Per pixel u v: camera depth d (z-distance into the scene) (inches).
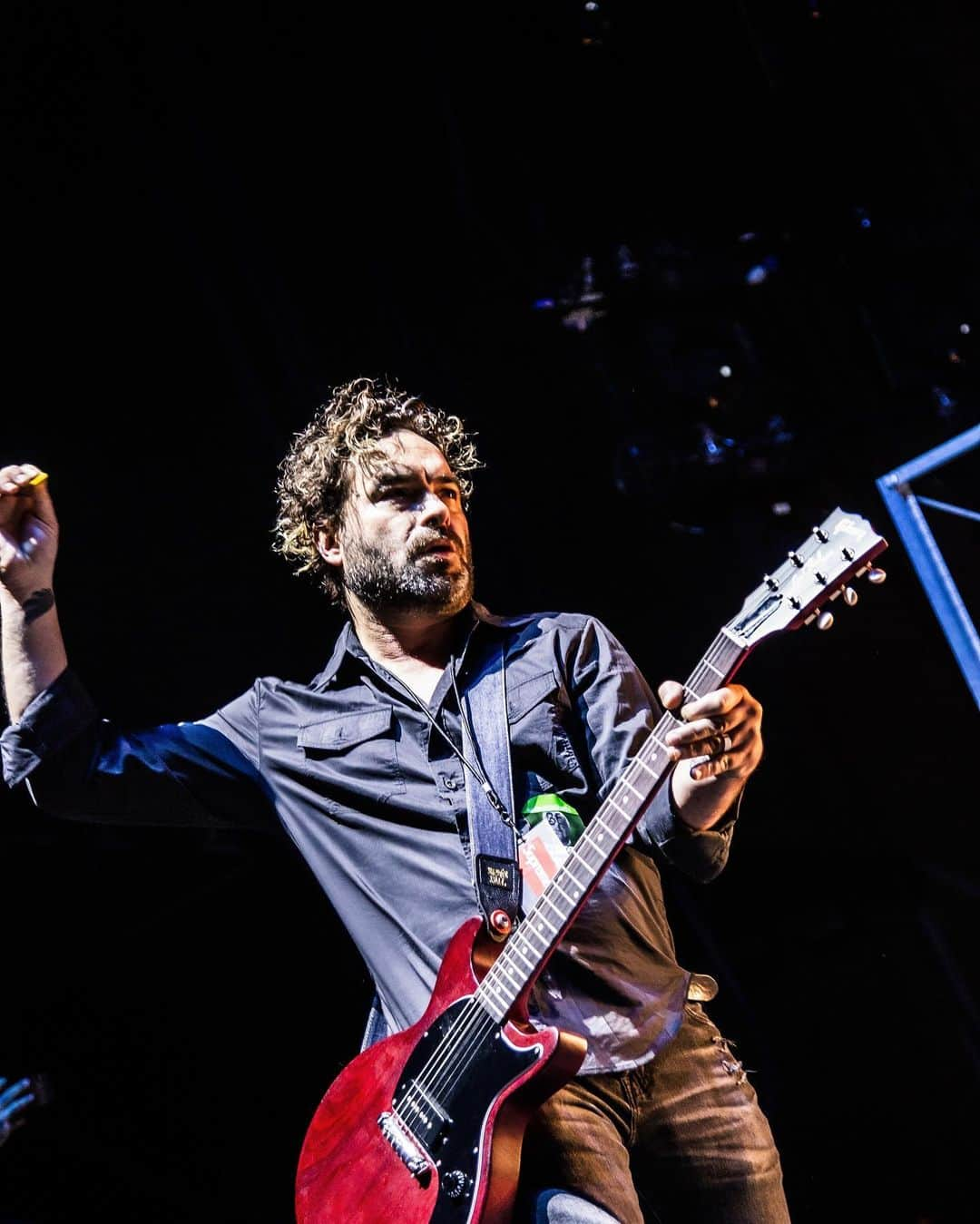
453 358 245.9
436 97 239.9
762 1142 92.1
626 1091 87.7
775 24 228.4
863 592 247.3
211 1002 238.2
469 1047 84.4
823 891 248.7
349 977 243.1
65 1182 220.2
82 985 232.2
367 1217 85.1
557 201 230.5
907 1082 239.9
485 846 90.7
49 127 238.4
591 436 242.1
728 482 230.4
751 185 230.7
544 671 96.4
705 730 80.4
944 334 231.3
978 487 237.3
